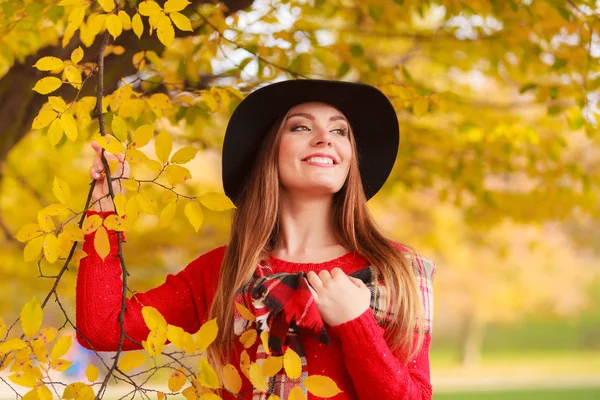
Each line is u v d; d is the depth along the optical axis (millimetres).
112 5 1907
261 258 2146
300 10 3721
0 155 3158
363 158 2381
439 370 24125
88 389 1681
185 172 1775
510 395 14523
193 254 5172
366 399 1916
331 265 2121
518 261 18766
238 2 3059
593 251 23125
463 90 5406
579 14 3514
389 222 9758
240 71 3268
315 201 2191
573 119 3643
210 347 2086
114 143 1729
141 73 3092
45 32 3078
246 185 2320
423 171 4641
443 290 20594
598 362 26703
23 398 1653
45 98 3098
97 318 2000
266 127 2275
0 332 1690
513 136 4398
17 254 4914
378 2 3789
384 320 2006
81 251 1840
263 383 1690
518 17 3668
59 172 5125
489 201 4680
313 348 1989
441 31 4000
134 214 1771
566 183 4914
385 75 3254
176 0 1942
